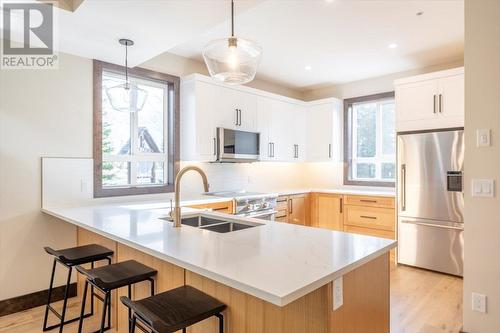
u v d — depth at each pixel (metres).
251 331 1.38
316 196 4.83
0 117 2.57
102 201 3.17
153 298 1.46
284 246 1.53
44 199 2.79
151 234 1.79
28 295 2.68
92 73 3.08
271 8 2.71
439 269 3.52
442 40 3.39
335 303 1.25
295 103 5.00
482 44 2.07
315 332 1.22
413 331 2.30
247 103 4.20
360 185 4.94
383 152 4.79
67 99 2.93
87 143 3.06
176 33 2.44
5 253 2.58
